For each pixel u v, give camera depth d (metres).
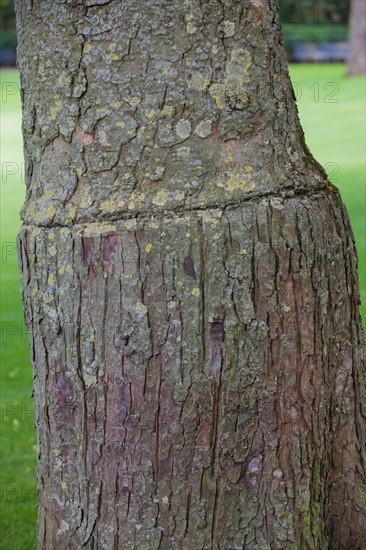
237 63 1.79
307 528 1.98
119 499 1.92
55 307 1.87
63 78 1.80
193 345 1.80
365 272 4.76
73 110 1.80
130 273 1.78
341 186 6.57
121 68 1.77
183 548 1.92
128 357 1.82
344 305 1.99
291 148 1.87
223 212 1.77
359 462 2.12
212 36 1.77
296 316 1.85
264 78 1.82
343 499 2.13
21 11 1.88
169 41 1.76
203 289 1.78
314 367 1.90
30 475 3.44
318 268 1.87
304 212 1.83
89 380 1.87
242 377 1.83
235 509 1.91
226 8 1.78
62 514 2.00
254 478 1.90
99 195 1.80
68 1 1.78
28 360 4.34
